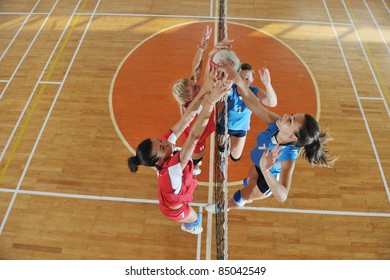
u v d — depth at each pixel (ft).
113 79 21.83
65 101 20.65
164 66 22.57
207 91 10.45
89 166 17.78
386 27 25.64
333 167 17.75
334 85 21.54
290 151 10.08
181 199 11.11
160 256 14.94
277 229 15.69
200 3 27.43
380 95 21.11
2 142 18.70
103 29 25.18
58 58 23.15
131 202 16.58
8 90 21.24
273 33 24.97
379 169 17.75
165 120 19.74
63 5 27.30
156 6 27.12
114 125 19.47
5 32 25.04
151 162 9.87
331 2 27.89
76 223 15.87
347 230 15.67
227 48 12.30
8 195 16.69
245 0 27.86
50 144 18.61
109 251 15.10
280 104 20.39
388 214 16.19
